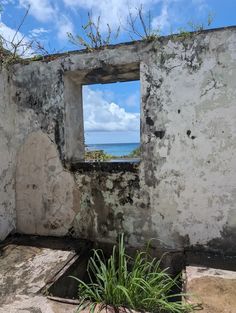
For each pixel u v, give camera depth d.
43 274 2.50
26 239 3.37
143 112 3.05
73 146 3.52
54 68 3.37
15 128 3.55
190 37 2.88
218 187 2.84
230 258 2.76
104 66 3.17
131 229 3.14
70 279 2.62
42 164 3.46
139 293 2.11
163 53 2.96
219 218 2.85
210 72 2.82
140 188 3.09
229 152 2.79
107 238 3.23
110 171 3.20
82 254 2.97
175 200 2.98
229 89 2.77
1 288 2.31
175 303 1.97
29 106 3.49
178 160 2.95
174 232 2.99
